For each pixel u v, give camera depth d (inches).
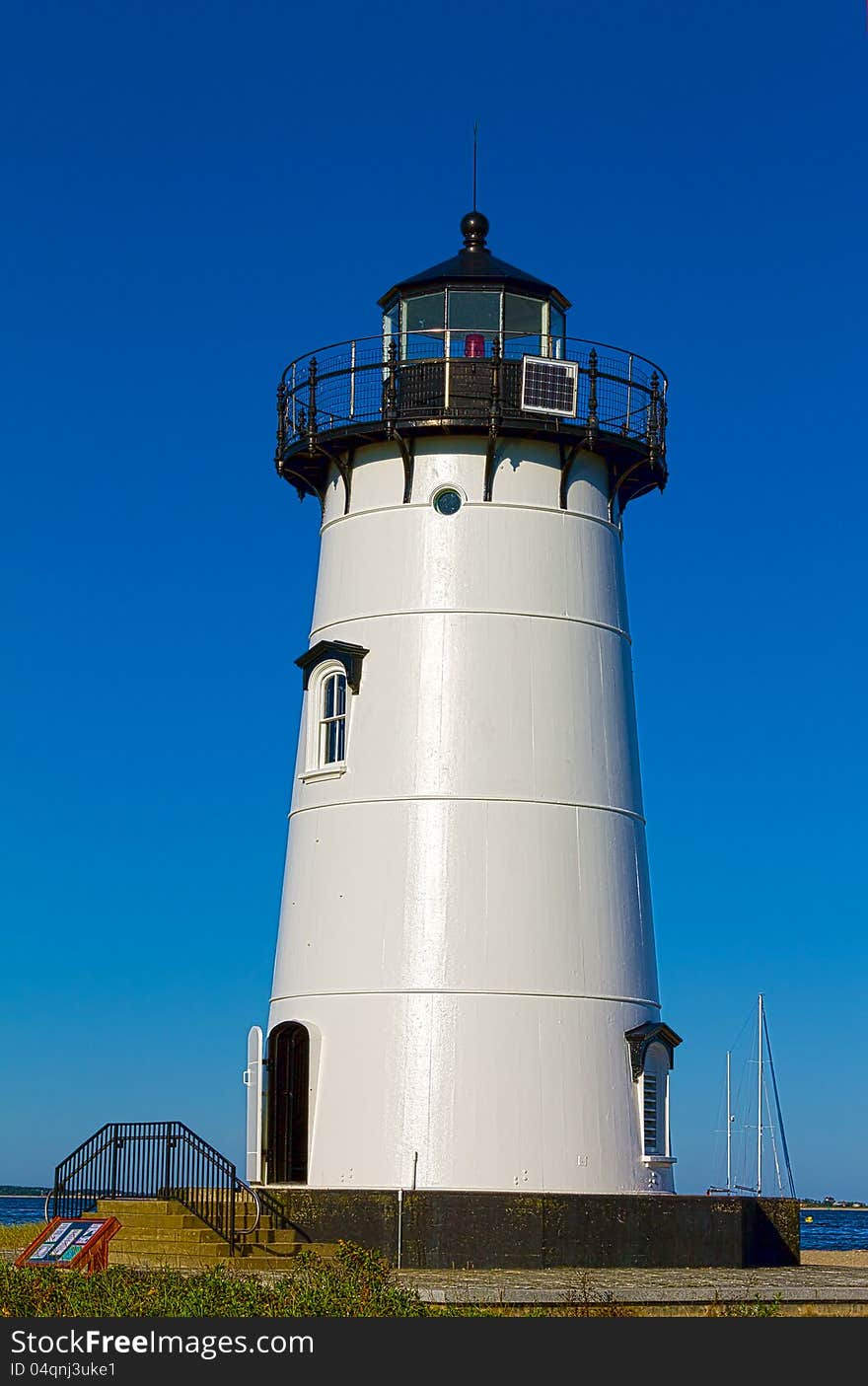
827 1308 1011.9
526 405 1371.8
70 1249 1070.4
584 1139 1286.9
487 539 1369.3
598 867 1348.4
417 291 1417.3
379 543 1387.8
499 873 1314.0
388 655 1364.4
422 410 1376.7
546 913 1315.2
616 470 1437.0
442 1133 1266.0
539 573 1375.5
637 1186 1305.4
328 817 1363.2
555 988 1304.1
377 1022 1296.8
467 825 1320.1
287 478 1481.3
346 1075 1300.4
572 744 1358.3
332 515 1437.0
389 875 1321.4
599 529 1419.8
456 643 1352.1
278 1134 1338.6
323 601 1430.9
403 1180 1261.1
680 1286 1035.9
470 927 1301.7
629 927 1359.5
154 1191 1227.9
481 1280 1080.2
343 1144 1289.4
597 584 1406.3
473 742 1334.9
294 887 1386.6
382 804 1337.4
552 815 1336.1
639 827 1406.3
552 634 1370.6
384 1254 1226.6
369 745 1353.3
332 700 1397.6
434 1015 1285.7
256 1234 1213.7
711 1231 1279.5
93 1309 836.0
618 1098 1312.7
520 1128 1270.9
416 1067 1278.3
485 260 1446.9
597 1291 989.8
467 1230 1222.9
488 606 1359.5
